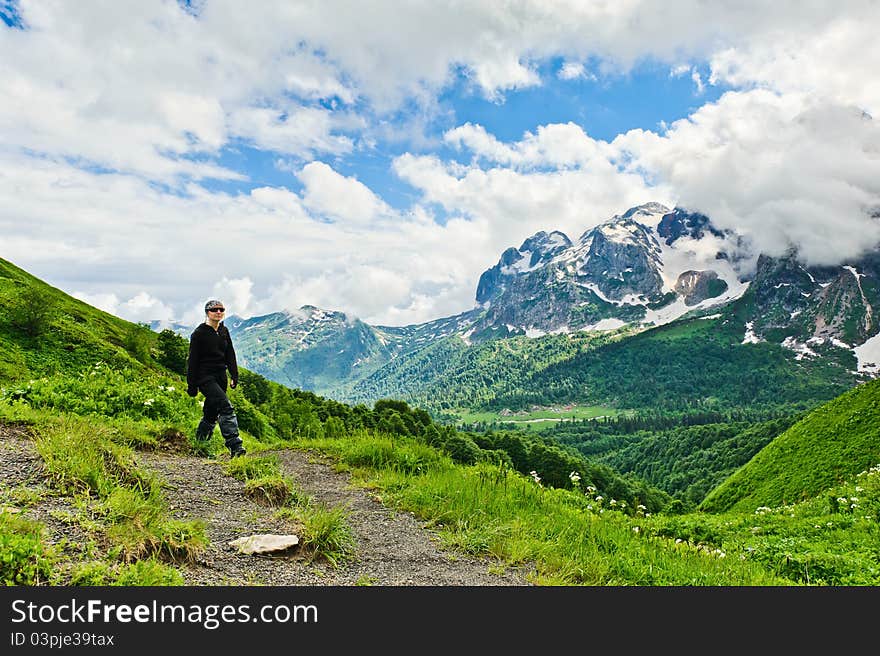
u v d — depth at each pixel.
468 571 6.95
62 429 8.59
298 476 11.14
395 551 7.36
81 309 72.31
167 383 15.29
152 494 6.92
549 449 103.81
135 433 11.02
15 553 4.73
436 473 12.07
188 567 5.63
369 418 101.94
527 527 8.93
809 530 16.42
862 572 10.57
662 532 16.30
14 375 35.38
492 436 109.62
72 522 5.68
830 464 38.84
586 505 13.59
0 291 48.78
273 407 66.38
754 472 48.53
